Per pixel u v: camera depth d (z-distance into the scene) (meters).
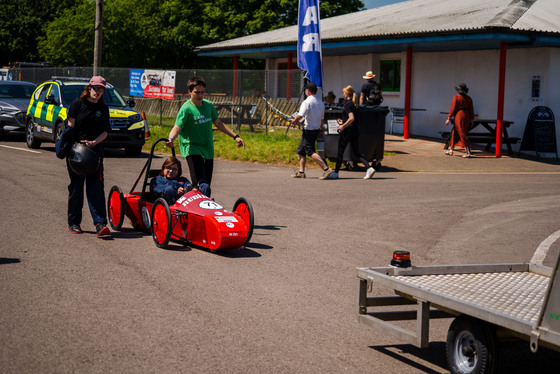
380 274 4.93
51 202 10.88
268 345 5.05
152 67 49.69
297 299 6.24
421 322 4.54
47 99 18.50
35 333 5.11
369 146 16.58
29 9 62.16
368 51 26.64
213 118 8.91
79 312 5.63
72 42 47.84
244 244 7.95
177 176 8.78
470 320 4.36
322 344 5.14
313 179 14.96
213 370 4.53
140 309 5.76
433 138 24.28
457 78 23.80
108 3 47.75
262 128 25.77
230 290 6.43
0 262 7.18
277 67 32.69
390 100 26.66
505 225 10.07
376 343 5.24
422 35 20.34
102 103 8.57
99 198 8.53
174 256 7.70
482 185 14.30
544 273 5.54
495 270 5.61
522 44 20.12
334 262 7.70
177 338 5.10
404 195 12.71
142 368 4.52
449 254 8.27
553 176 16.59
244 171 16.38
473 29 18.75
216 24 44.38
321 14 42.91
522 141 20.52
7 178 13.38
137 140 18.64
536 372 4.75
